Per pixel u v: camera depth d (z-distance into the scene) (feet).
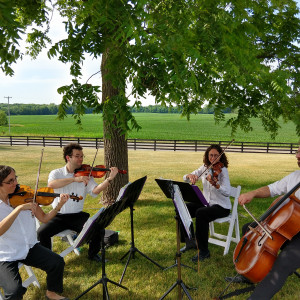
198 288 11.53
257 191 10.45
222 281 12.09
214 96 19.61
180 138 132.26
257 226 10.16
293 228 9.04
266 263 9.20
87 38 12.21
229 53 12.23
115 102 13.16
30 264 10.25
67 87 13.09
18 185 10.94
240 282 11.96
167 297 10.94
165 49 10.39
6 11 8.09
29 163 50.85
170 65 10.73
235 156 65.46
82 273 12.86
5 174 9.74
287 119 20.80
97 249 13.87
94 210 23.24
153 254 14.76
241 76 13.03
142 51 11.38
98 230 10.40
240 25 12.80
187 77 11.40
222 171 14.89
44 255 10.30
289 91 14.92
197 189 12.53
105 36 12.84
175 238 16.96
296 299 10.76
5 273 9.58
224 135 150.00
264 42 20.40
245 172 43.21
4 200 10.09
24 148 78.95
